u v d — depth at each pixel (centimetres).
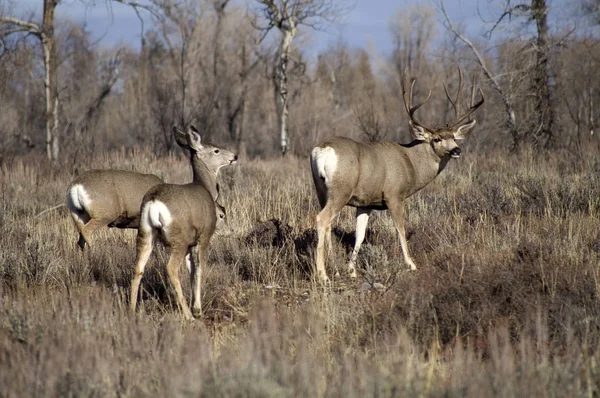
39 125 12975
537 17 7081
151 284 2794
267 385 1496
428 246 3300
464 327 2117
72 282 2817
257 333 1847
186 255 2611
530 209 3759
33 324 1942
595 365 1658
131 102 14738
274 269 3064
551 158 5869
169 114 11119
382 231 3603
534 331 2042
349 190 3047
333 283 2920
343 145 3047
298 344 1892
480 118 8581
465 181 4947
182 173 5875
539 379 1595
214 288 2788
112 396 1569
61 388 1550
